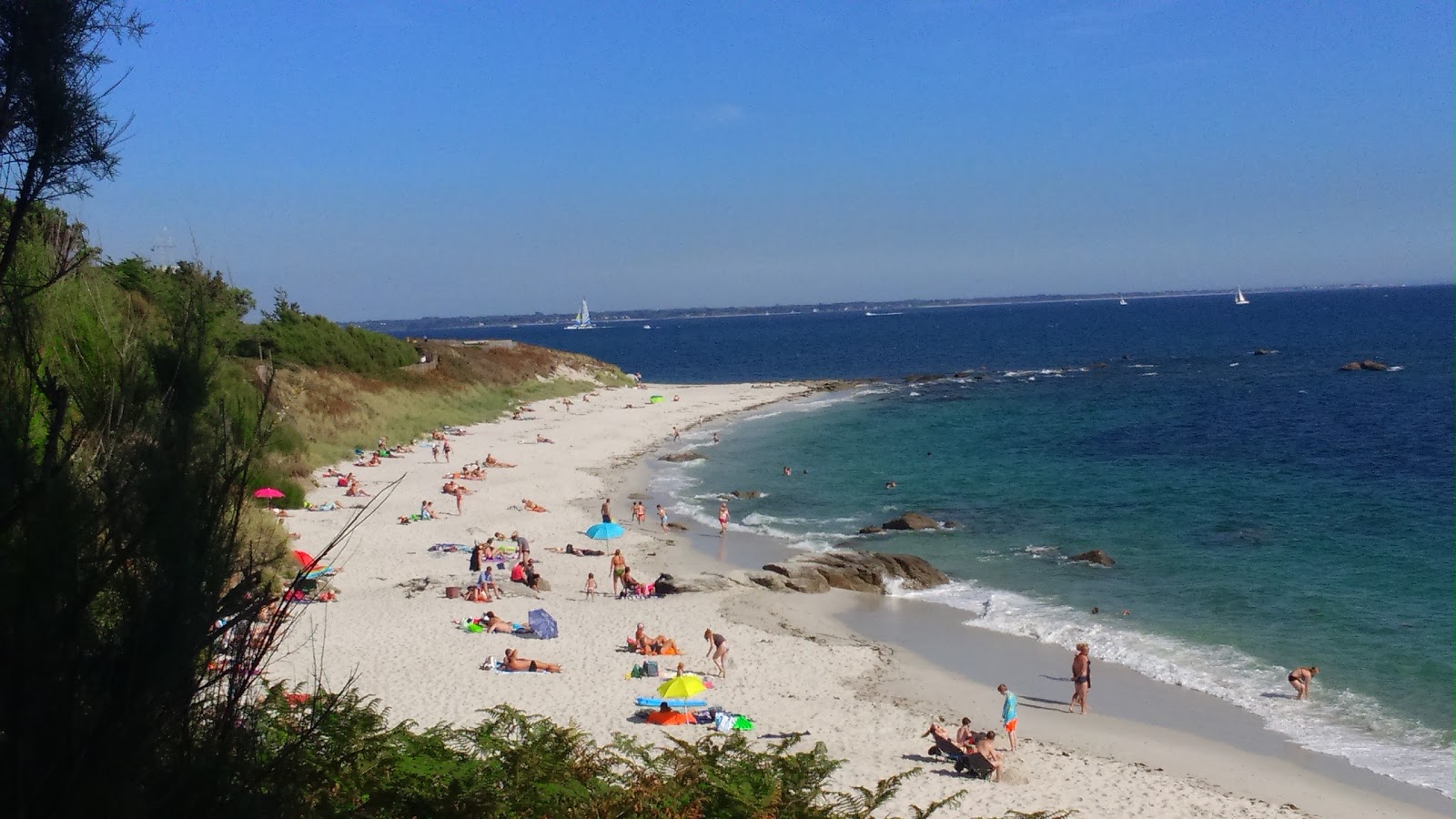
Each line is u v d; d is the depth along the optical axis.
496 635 23.67
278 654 20.67
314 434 47.62
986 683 22.28
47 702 3.90
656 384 99.81
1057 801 15.95
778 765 8.18
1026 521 38.97
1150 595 28.86
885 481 48.16
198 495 4.32
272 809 4.50
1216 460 52.22
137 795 3.98
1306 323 190.38
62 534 3.99
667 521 39.03
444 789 6.96
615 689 20.25
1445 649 23.53
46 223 5.00
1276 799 16.48
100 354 4.66
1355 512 38.72
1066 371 108.62
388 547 32.12
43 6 4.47
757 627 26.02
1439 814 16.03
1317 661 23.16
